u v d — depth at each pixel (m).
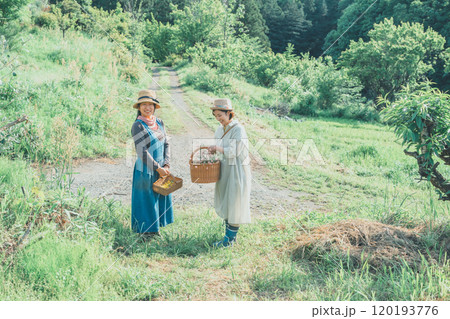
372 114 22.31
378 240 4.12
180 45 38.72
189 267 3.88
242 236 4.75
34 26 21.56
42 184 4.81
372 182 8.50
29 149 7.03
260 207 6.32
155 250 4.18
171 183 4.47
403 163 10.41
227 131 4.40
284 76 25.83
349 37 43.38
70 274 3.28
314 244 4.13
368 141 14.18
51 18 23.47
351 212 5.81
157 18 60.16
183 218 5.40
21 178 4.98
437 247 4.09
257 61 28.50
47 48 17.77
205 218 5.36
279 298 3.25
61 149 6.01
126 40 26.05
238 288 3.43
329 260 3.84
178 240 4.50
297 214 5.73
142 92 4.42
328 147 12.51
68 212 4.07
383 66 27.95
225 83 21.23
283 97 22.34
